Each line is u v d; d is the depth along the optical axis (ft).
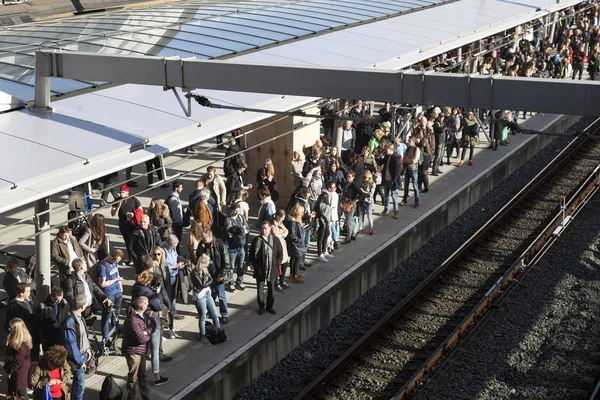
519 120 104.73
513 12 113.70
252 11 98.02
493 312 58.23
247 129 72.74
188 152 91.45
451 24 100.89
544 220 77.46
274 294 56.59
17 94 58.75
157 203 57.57
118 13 97.86
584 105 37.06
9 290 46.52
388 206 74.23
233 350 49.11
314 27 90.74
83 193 54.34
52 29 84.48
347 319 58.59
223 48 78.74
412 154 73.82
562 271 65.51
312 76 43.93
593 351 52.90
